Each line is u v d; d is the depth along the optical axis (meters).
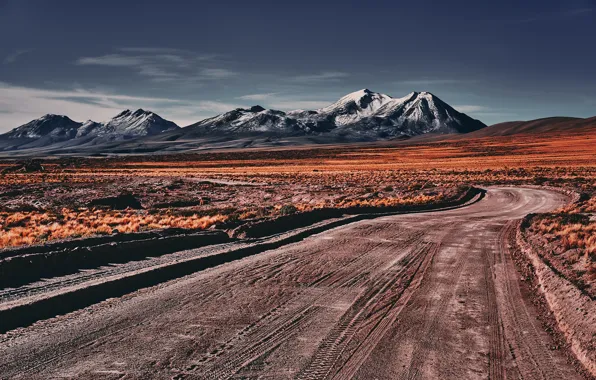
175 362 6.88
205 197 53.47
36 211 38.81
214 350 7.36
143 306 9.60
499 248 16.95
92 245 14.88
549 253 14.14
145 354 7.16
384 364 6.95
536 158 130.00
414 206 34.59
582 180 57.97
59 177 85.75
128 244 14.46
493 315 9.24
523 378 6.59
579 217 21.70
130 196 49.78
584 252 12.77
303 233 19.83
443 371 6.77
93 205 46.34
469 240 18.80
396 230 21.56
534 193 47.38
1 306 8.75
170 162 182.00
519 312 9.45
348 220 24.75
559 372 6.78
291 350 7.41
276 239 18.03
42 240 17.86
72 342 7.60
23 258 11.58
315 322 8.75
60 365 6.73
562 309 9.04
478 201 41.19
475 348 7.60
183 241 16.50
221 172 110.19
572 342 7.70
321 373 6.62
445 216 28.45
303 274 12.59
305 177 81.25
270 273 12.69
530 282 11.87
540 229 18.91
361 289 11.13
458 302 10.10
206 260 13.88
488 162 121.75
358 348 7.54
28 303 8.94
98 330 8.17
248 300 10.11
